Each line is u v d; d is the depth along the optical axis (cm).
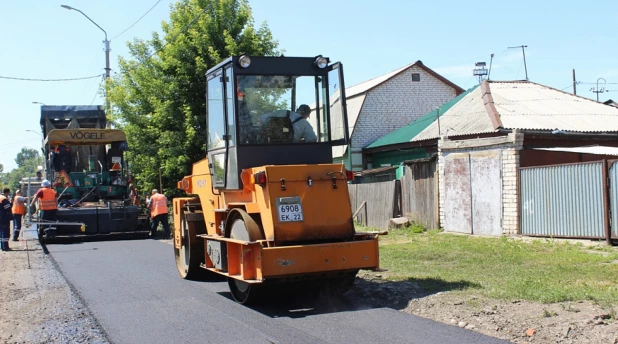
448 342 636
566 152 1614
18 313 859
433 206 1734
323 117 909
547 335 634
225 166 900
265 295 911
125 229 1941
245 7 2338
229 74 882
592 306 708
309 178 820
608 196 1236
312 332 698
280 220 789
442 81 3034
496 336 655
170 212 2392
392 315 765
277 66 891
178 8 2362
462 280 933
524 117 2072
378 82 2992
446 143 1655
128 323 775
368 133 2888
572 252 1162
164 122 2286
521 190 1440
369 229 1939
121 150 2109
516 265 1074
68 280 1112
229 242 838
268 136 877
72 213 1867
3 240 1691
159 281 1091
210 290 995
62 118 2231
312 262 783
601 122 2092
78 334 730
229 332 714
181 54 2248
